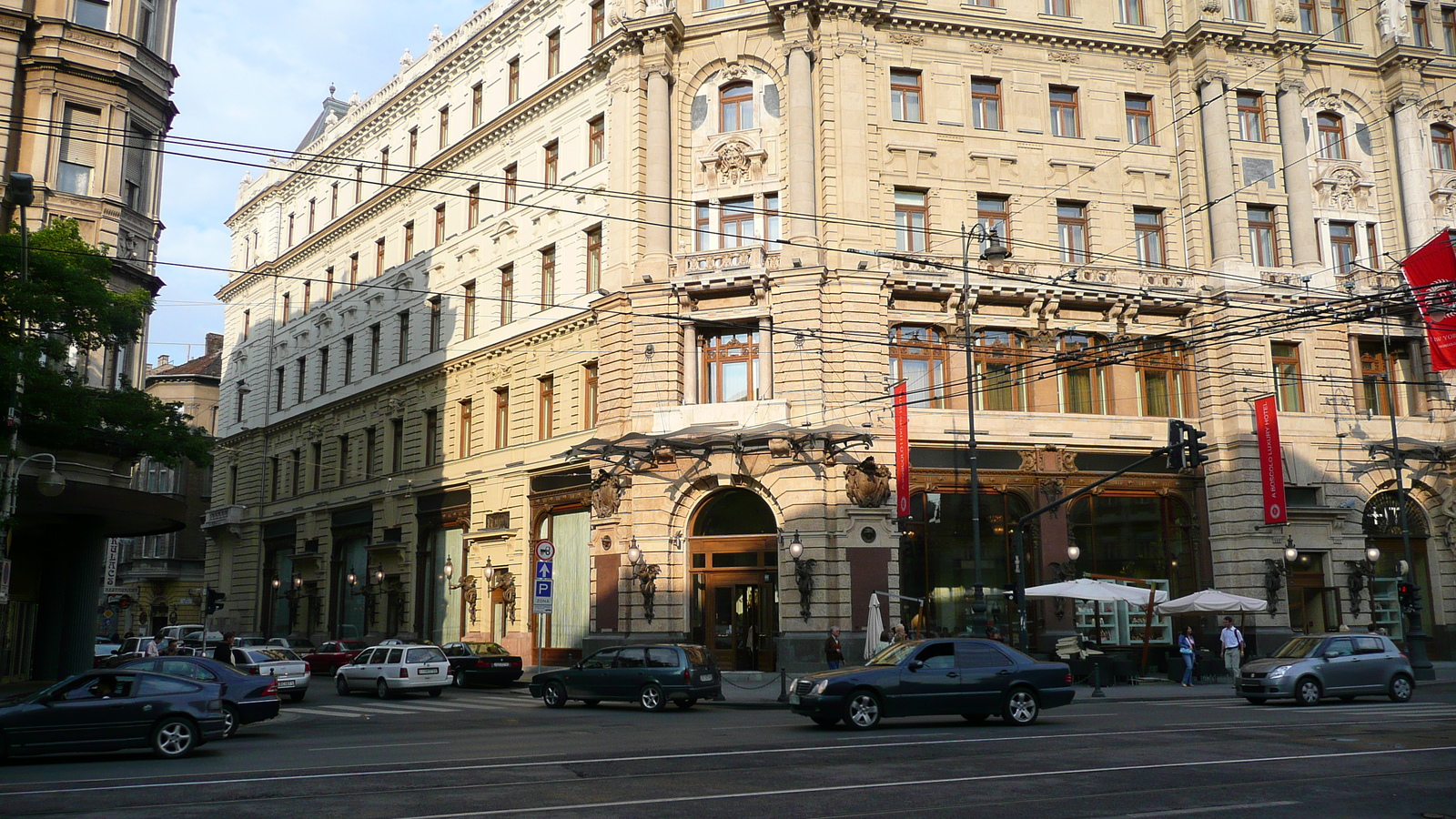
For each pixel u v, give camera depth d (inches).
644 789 502.9
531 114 1680.6
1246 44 1503.4
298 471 2266.2
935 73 1439.5
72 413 1003.3
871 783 515.8
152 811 461.7
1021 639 1115.3
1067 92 1499.8
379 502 1935.3
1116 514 1424.7
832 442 1290.6
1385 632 1461.6
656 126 1414.9
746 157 1396.4
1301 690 944.9
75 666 1298.0
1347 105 1573.6
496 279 1723.7
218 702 692.1
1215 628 1405.0
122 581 2955.2
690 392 1368.1
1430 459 1460.4
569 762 596.7
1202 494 1443.2
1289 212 1498.5
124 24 1291.8
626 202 1421.0
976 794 483.8
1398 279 1503.4
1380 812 442.6
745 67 1433.3
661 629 1322.6
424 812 451.8
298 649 1752.0
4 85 1192.8
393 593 1865.2
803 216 1315.2
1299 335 1473.9
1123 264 1449.3
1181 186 1492.4
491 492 1667.1
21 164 1200.2
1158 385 1460.4
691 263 1369.3
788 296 1333.7
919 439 1350.9
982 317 1401.3
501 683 1381.6
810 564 1278.3
